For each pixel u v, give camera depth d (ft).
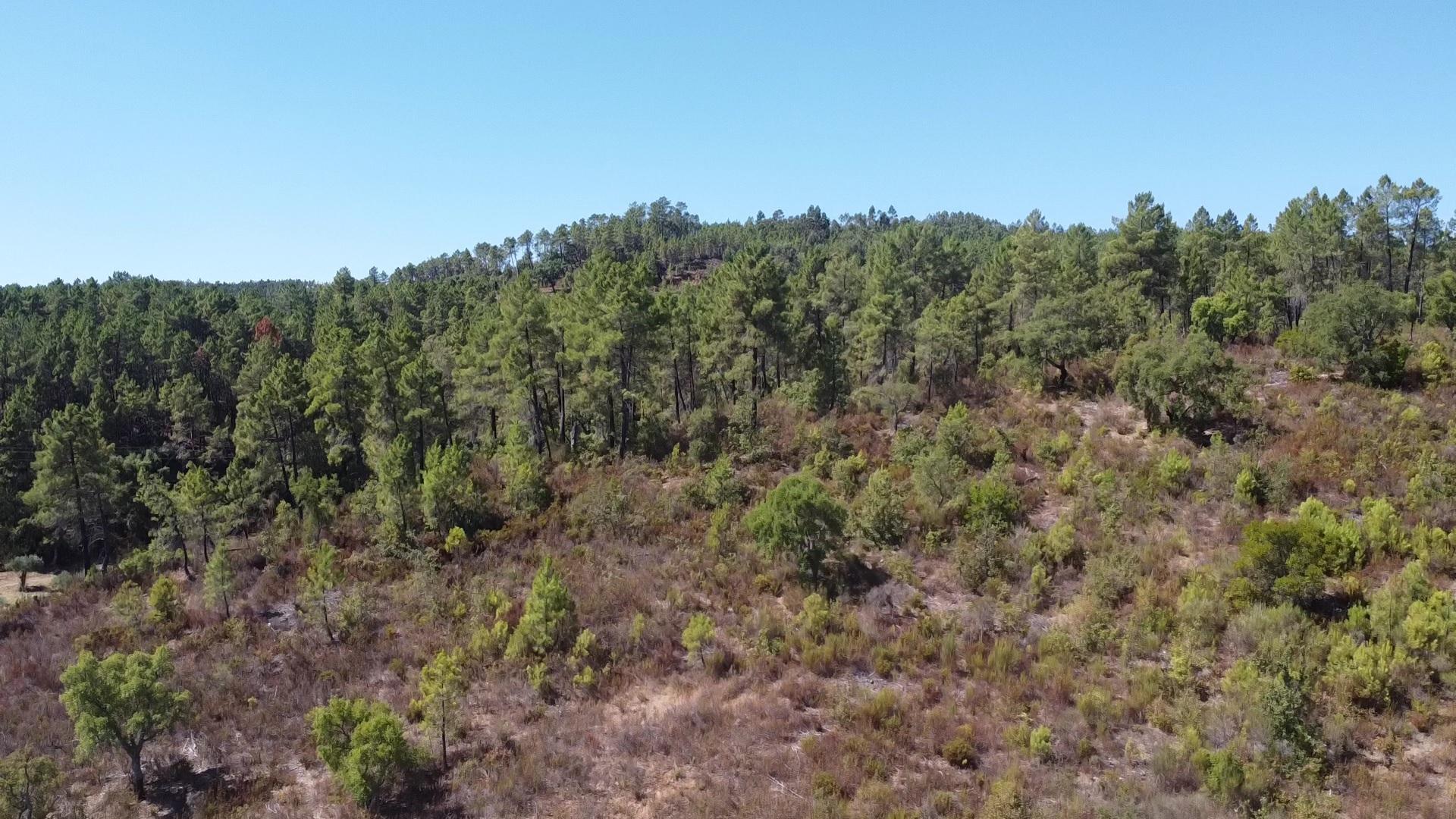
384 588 87.15
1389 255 146.51
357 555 97.71
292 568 98.94
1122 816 43.34
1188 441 97.45
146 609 86.84
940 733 54.39
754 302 130.82
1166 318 157.28
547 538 96.68
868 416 125.08
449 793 52.65
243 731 62.03
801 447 116.26
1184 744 50.70
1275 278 152.87
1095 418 111.14
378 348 131.85
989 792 47.57
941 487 91.71
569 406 129.80
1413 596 59.67
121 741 53.93
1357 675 53.78
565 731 59.00
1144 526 81.30
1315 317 107.55
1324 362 107.65
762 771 51.60
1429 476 76.95
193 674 69.82
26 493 132.67
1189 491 86.22
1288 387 106.32
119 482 148.66
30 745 59.36
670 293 153.28
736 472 111.24
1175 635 63.52
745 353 136.87
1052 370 132.46
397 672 69.72
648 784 51.78
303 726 62.49
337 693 66.80
